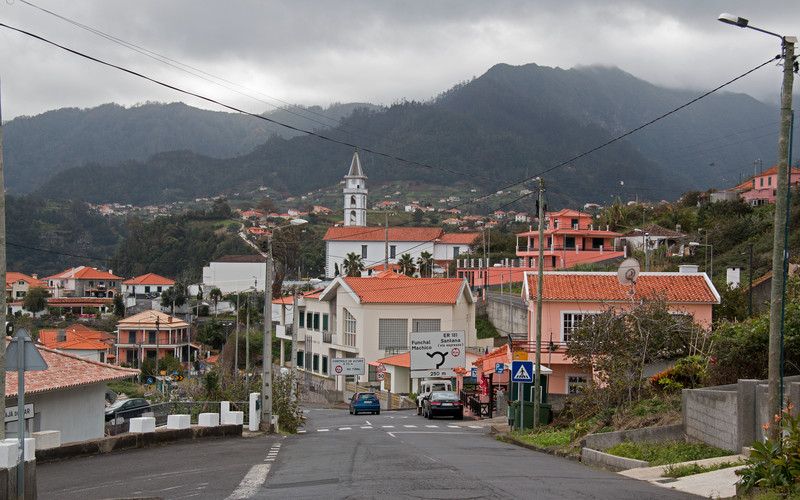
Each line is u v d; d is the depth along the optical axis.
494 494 11.13
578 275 34.69
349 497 10.95
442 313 54.88
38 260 170.12
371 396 42.72
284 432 26.55
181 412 26.77
